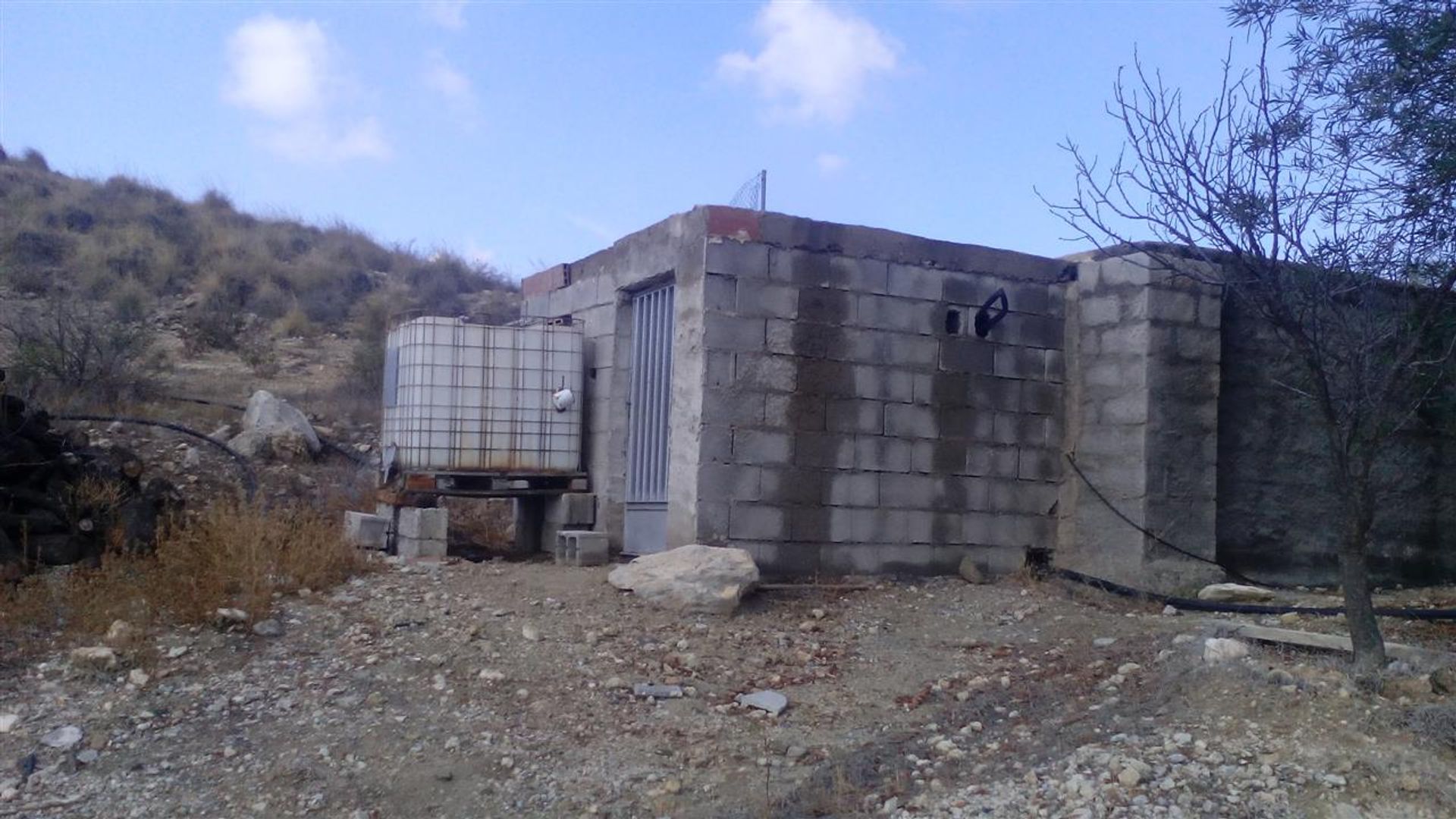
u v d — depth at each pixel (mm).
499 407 10742
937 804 5406
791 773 6059
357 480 13227
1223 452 10469
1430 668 6195
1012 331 10609
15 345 16984
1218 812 4977
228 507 9328
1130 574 9961
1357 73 6898
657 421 10305
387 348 11359
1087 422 10578
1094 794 5195
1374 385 6801
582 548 10055
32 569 8180
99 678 6645
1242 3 6758
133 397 15289
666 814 5578
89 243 25953
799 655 7914
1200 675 6426
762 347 9531
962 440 10320
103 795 5594
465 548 11758
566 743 6336
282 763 5949
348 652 7270
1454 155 6664
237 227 30266
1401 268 6797
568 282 12141
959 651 8117
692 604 8453
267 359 20875
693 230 9625
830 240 9867
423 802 5695
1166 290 10133
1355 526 6332
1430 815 4844
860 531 9844
